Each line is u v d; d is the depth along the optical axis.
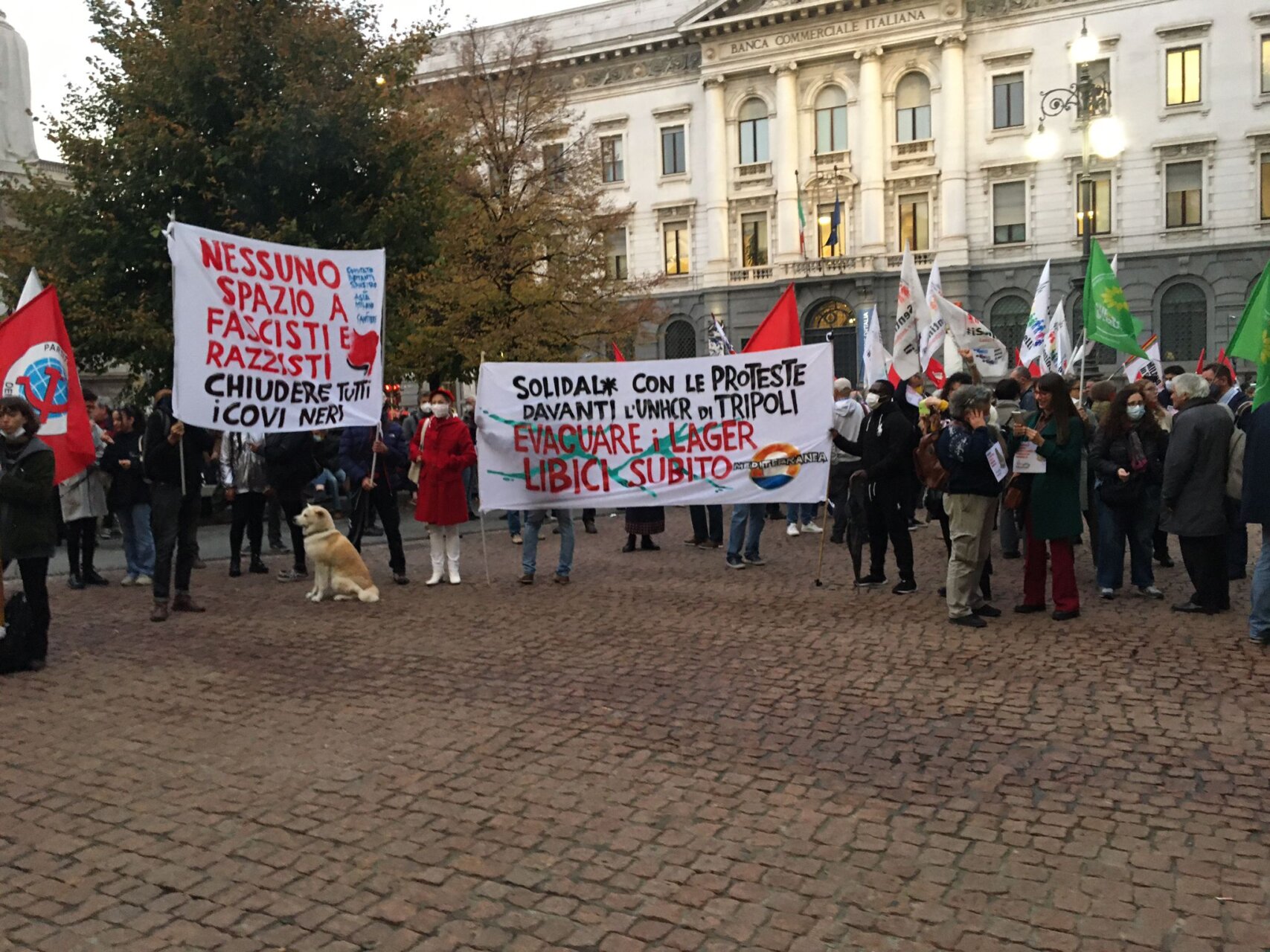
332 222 17.02
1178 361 37.31
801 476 10.35
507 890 4.11
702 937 3.75
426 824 4.73
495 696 6.65
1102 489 9.27
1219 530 8.40
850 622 8.55
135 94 16.17
